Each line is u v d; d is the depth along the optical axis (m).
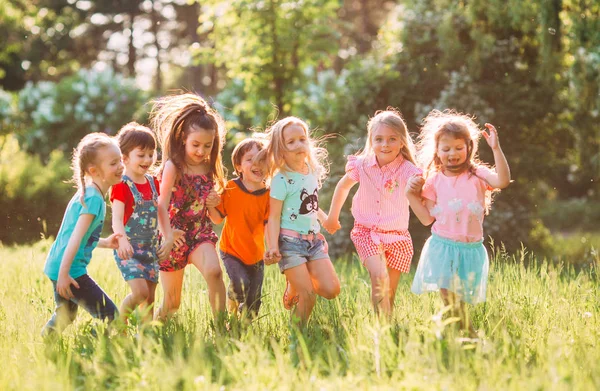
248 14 15.48
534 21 13.98
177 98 5.70
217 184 5.72
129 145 5.38
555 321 5.08
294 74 15.99
